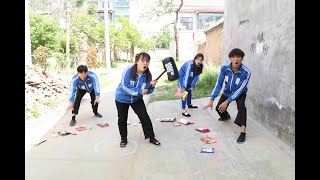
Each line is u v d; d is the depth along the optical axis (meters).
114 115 7.49
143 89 4.93
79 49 20.83
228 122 6.48
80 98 6.74
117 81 14.52
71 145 5.39
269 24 5.64
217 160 4.61
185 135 5.78
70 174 4.29
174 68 4.82
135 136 5.82
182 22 34.66
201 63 7.07
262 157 4.61
